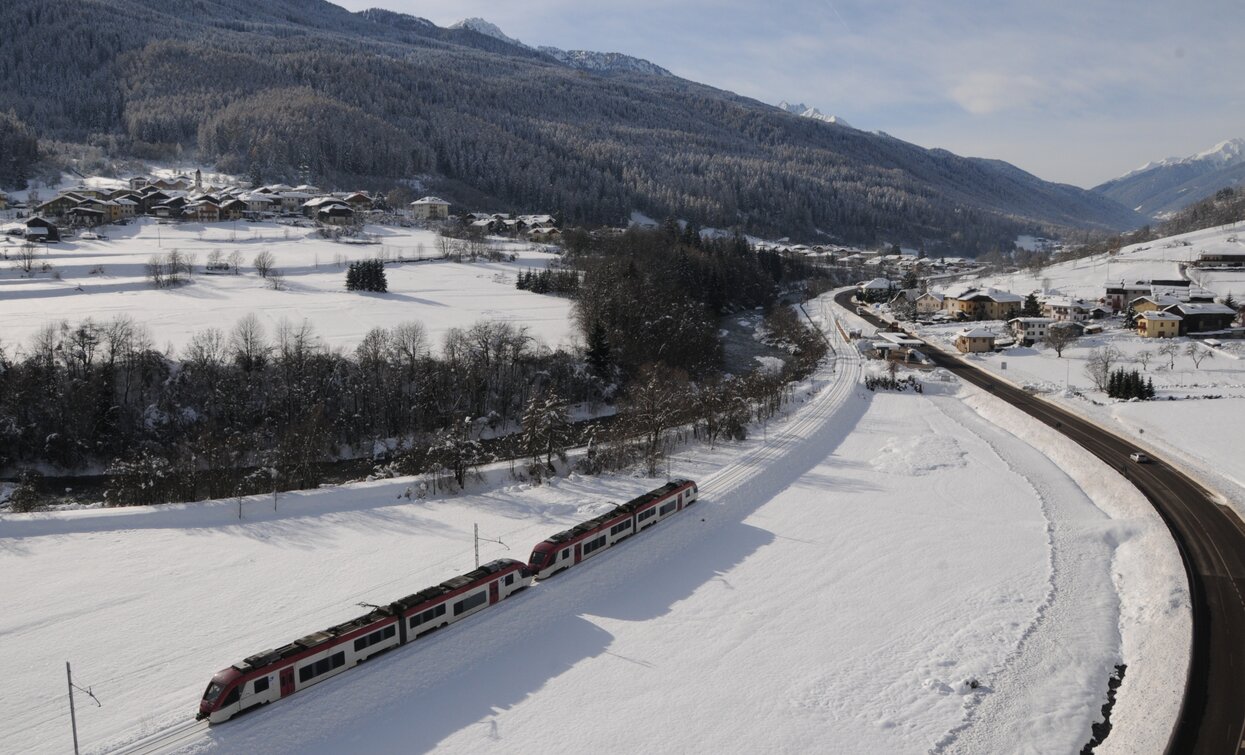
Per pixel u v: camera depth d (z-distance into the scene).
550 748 45.28
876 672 52.56
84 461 96.38
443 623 56.06
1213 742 44.16
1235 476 86.81
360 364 112.81
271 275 176.25
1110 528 75.06
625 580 66.69
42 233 197.50
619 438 98.88
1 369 99.81
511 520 77.31
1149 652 53.78
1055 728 46.78
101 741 43.22
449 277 191.62
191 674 50.09
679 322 152.88
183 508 75.94
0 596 59.78
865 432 114.31
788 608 61.50
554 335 141.50
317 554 68.56
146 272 171.00
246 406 104.88
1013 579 65.88
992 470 95.44
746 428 111.50
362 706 48.44
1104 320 190.25
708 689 50.84
